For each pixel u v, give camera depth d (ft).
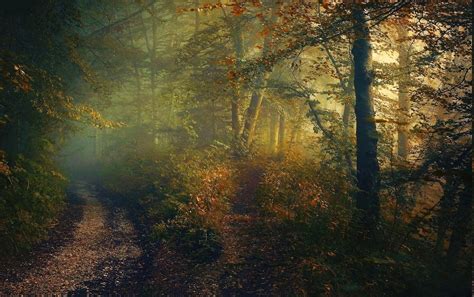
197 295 26.37
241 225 39.24
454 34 26.78
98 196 65.51
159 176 62.44
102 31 69.67
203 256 32.78
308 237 27.58
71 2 44.42
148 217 47.39
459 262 20.42
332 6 25.62
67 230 41.45
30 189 40.09
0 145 40.29
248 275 28.12
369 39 27.99
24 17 40.32
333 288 21.56
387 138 33.71
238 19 61.87
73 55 48.39
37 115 44.60
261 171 62.95
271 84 57.36
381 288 20.35
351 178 38.65
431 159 26.66
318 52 71.72
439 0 23.75
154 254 35.37
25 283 27.27
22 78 30.89
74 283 28.63
